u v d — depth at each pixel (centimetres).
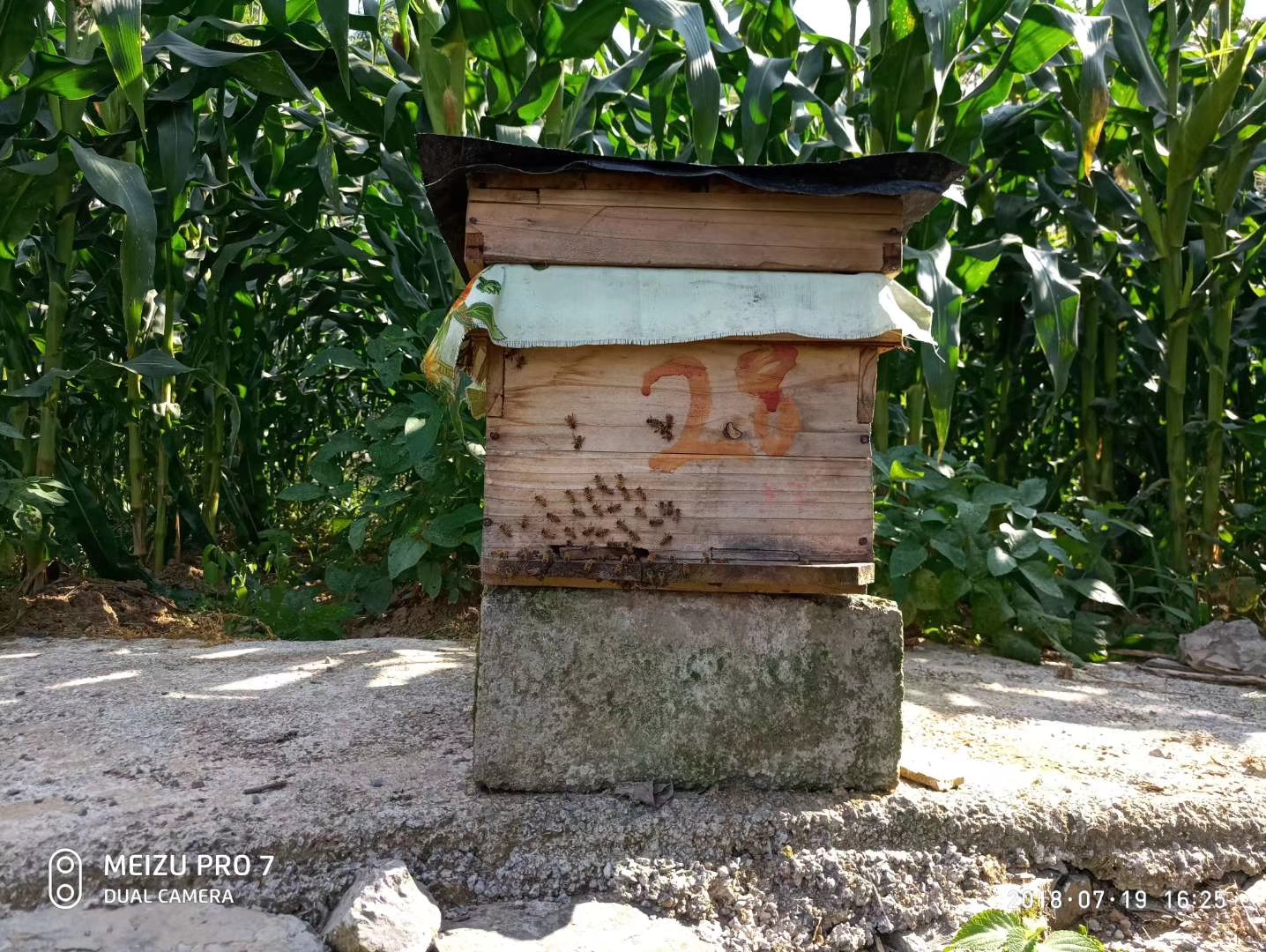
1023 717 285
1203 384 534
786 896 188
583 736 203
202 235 516
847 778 205
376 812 191
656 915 182
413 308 455
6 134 360
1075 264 468
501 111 390
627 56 498
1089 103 369
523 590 204
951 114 411
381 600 401
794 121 474
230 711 260
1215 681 366
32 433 459
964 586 375
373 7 436
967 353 597
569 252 197
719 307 194
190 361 502
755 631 204
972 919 175
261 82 392
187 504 515
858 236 197
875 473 415
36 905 172
